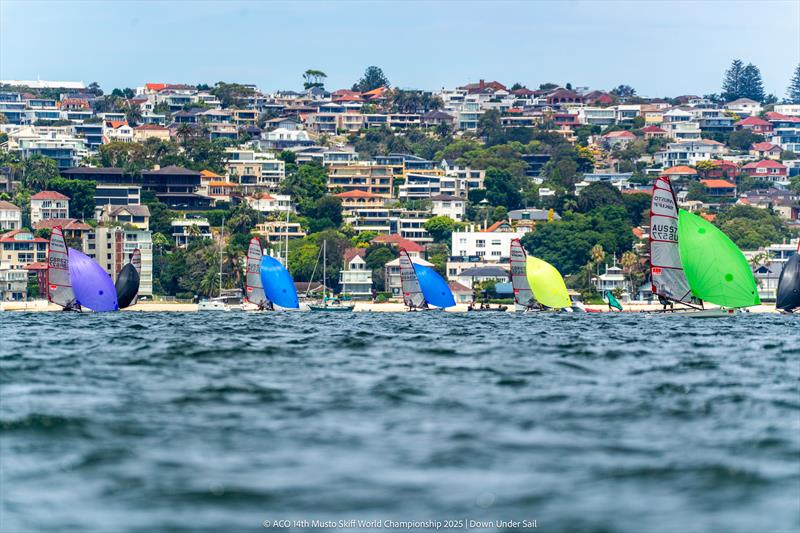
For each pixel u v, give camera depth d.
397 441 118.31
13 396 151.00
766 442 118.25
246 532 89.12
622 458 110.75
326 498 97.44
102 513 93.38
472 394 152.38
